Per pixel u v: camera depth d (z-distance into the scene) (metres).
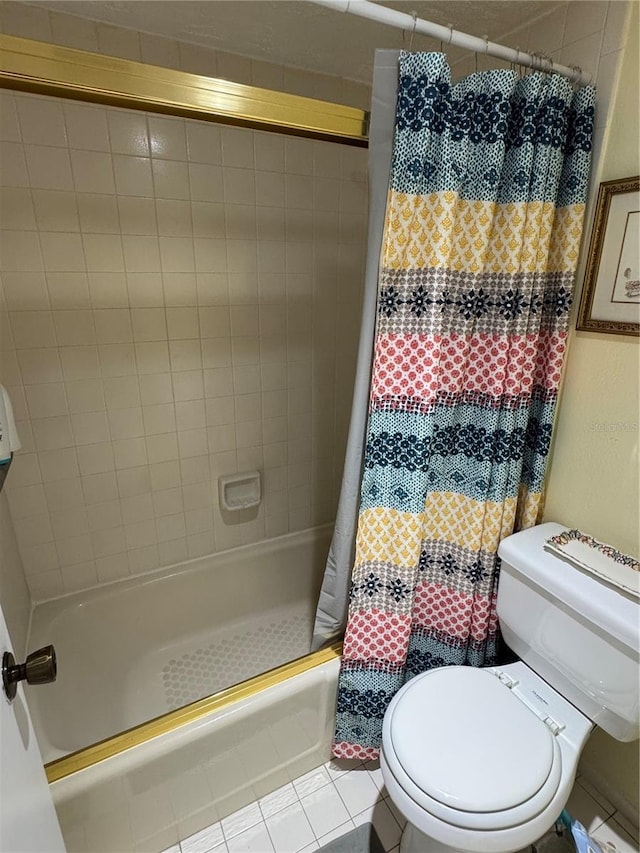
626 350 1.16
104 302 1.55
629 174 1.09
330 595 1.42
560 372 1.29
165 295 1.64
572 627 1.13
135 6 1.26
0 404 1.15
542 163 1.09
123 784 1.10
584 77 1.12
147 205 1.54
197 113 0.90
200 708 1.22
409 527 1.24
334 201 1.87
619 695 1.06
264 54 1.54
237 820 1.32
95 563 1.77
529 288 1.16
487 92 1.04
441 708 1.14
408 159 1.02
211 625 1.99
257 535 2.11
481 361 1.23
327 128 1.01
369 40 1.44
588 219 1.20
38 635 1.53
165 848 1.25
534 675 1.29
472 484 1.31
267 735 1.30
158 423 1.75
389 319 1.12
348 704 1.38
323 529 2.23
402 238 1.07
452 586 1.41
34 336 1.48
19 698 0.69
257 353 1.88
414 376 1.14
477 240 1.13
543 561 1.20
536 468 1.36
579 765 1.44
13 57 0.76
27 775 0.66
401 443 1.19
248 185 1.68
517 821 0.94
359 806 1.36
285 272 1.85
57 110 1.35
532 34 1.26
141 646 1.84
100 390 1.62
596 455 1.27
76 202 1.44
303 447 2.12
